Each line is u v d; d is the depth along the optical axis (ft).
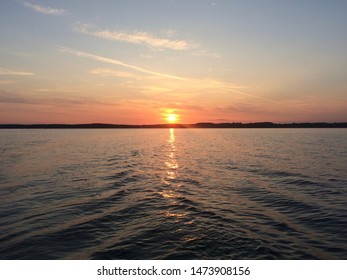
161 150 192.24
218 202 56.59
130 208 51.88
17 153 161.58
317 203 56.24
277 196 61.72
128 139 355.97
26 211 50.52
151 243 36.27
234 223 43.80
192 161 127.65
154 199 58.54
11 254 33.91
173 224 42.91
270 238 38.24
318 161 122.31
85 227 42.14
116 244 36.19
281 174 90.38
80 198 59.52
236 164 115.75
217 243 36.11
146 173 93.30
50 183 75.72
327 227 43.04
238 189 68.85
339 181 78.07
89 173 92.63
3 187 71.00
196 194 63.52
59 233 39.91
